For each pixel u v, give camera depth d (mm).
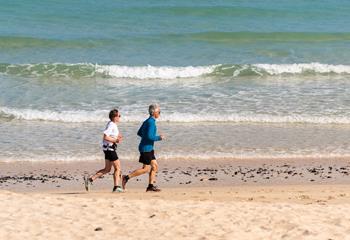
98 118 63500
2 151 53938
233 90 74625
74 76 80875
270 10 128625
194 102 68875
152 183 42656
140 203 36312
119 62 88188
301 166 50469
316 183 45625
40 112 64625
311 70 84125
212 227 31844
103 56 92000
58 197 37531
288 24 119438
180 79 80688
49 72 81438
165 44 100438
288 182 45875
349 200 39625
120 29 110375
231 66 83438
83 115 64188
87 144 56156
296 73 83688
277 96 71750
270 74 83188
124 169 49625
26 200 36188
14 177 47312
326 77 82250
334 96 72000
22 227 31484
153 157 42656
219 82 79000
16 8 123875
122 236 30672
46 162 51438
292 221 32594
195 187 44219
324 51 97500
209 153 53531
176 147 54875
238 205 36250
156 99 70250
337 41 105250
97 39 101438
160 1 136125
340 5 135500
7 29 107375
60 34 105000
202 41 103250
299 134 59188
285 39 105938
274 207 35719
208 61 89688
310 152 54125
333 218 33344
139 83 78438
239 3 135750
